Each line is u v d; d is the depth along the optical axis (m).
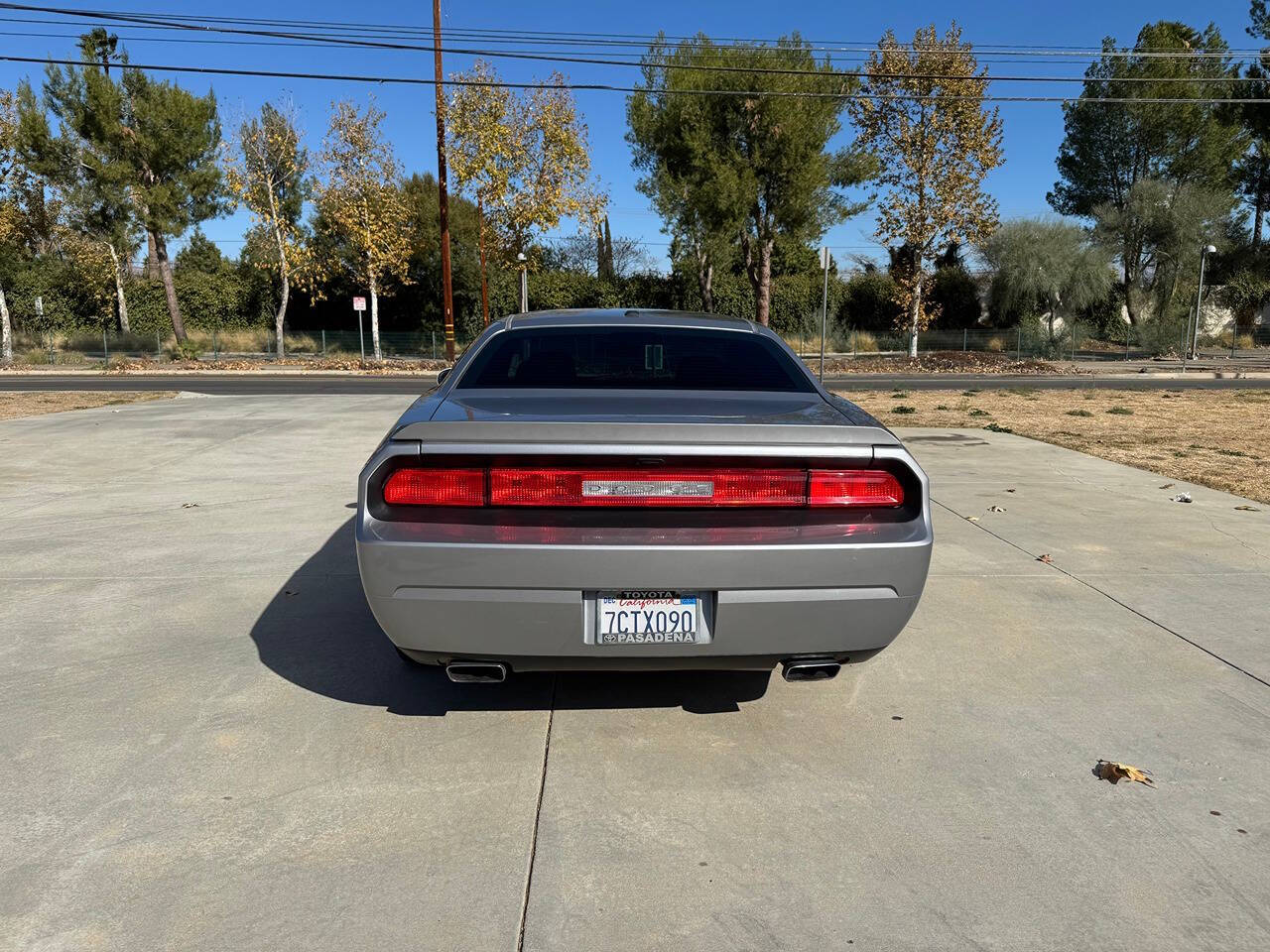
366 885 2.32
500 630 2.76
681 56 30.08
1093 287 37.62
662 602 2.78
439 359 35.72
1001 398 17.27
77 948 2.07
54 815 2.61
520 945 2.11
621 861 2.44
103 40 34.88
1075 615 4.38
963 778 2.88
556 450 2.73
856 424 2.93
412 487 2.77
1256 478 7.90
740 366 3.65
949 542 5.70
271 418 12.01
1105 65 40.97
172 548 5.46
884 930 2.17
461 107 29.05
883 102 30.02
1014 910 2.25
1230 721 3.28
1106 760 3.00
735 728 3.23
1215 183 41.00
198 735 3.11
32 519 6.22
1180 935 2.16
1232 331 40.69
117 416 12.29
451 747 3.06
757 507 2.79
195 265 48.50
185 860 2.41
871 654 2.96
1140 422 12.49
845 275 46.28
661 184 32.22
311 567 5.07
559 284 40.75
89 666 3.68
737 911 2.24
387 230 32.66
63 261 39.34
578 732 3.19
